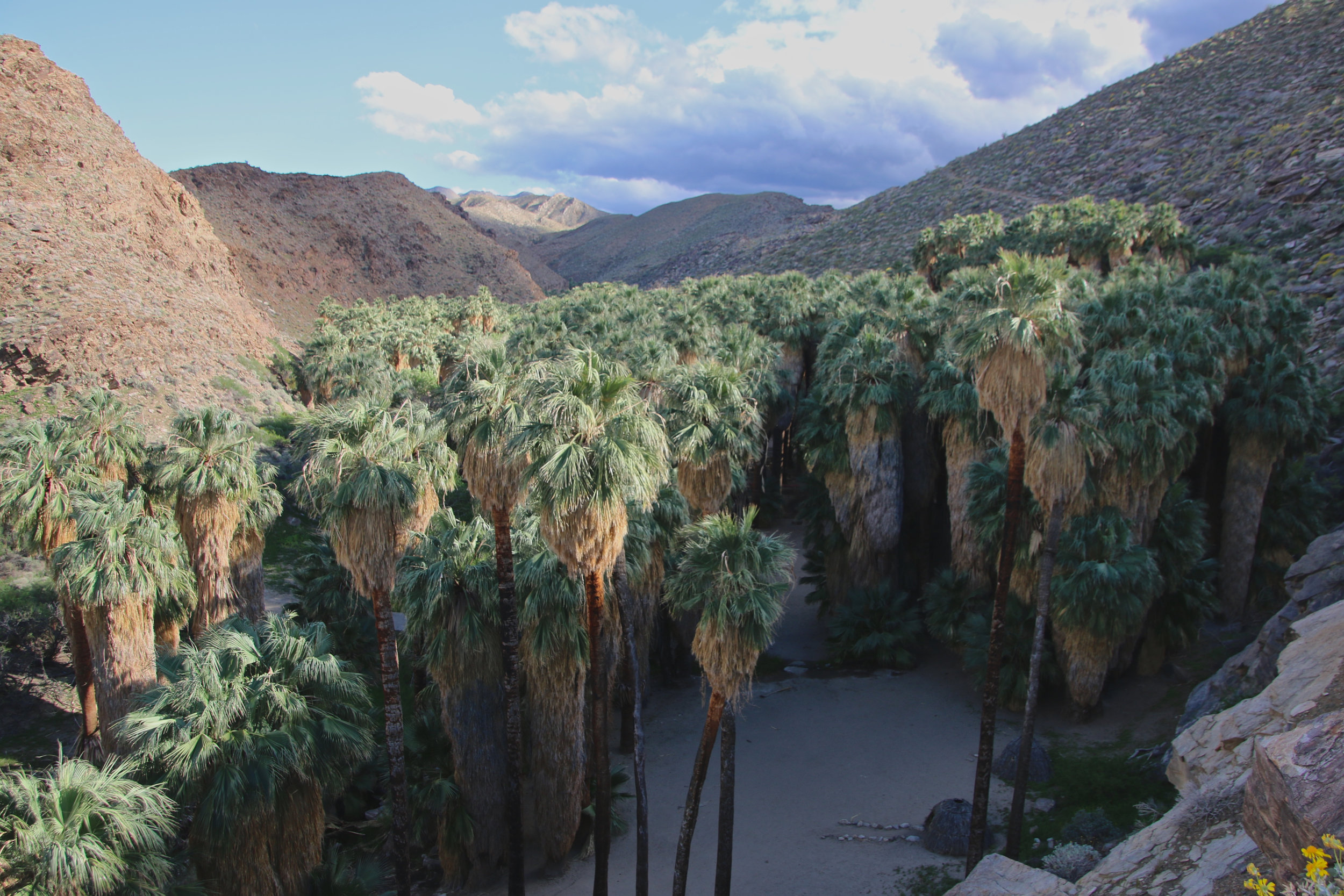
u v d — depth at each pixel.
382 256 185.62
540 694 21.80
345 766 18.55
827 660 37.62
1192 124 103.44
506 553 18.98
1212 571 30.06
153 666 23.34
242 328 80.06
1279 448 31.89
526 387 17.55
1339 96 82.75
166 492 27.19
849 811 24.86
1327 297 53.00
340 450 17.53
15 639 33.72
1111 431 24.89
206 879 16.28
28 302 60.59
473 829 21.88
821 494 41.31
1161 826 11.71
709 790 26.95
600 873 18.89
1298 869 8.20
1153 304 32.16
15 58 83.88
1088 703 27.78
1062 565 26.80
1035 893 11.76
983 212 116.31
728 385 26.00
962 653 33.88
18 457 25.44
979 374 17.84
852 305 50.53
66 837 13.73
